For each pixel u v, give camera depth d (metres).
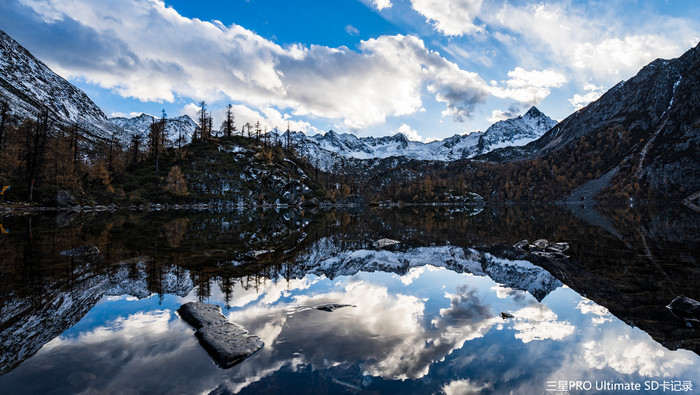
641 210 77.75
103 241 19.59
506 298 9.34
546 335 6.62
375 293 9.80
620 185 175.50
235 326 6.94
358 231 30.33
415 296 9.49
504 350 5.89
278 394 4.45
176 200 84.88
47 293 9.07
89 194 69.38
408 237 25.58
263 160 124.00
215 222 37.53
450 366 5.26
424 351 5.85
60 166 65.50
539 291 10.12
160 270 12.18
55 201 59.59
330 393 4.45
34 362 5.29
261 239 22.75
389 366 5.27
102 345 6.01
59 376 4.86
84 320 7.27
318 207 123.31
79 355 5.59
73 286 9.82
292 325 7.11
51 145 65.62
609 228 31.45
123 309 8.07
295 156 167.12
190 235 23.84
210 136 127.56
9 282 10.09
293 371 5.12
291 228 32.88
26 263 12.95
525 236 25.88
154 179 90.56
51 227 27.34
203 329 6.66
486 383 4.75
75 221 34.19
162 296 9.18
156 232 25.19
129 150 113.56
